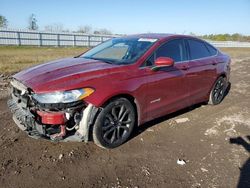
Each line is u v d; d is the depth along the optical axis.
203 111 5.87
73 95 3.42
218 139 4.46
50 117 3.40
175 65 4.78
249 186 3.21
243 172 3.50
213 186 3.20
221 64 6.11
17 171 3.36
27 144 4.04
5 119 4.94
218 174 3.44
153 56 4.45
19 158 3.65
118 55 4.55
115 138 4.00
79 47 31.30
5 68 10.75
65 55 18.09
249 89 8.47
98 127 3.73
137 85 4.05
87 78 3.62
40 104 3.41
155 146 4.15
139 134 4.54
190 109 5.97
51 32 31.38
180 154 3.92
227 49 33.22
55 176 3.29
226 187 3.19
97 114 3.71
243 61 17.86
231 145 4.25
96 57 4.72
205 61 5.57
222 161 3.76
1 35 28.30
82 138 3.63
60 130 3.57
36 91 3.40
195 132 4.72
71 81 3.52
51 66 4.16
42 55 17.66
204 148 4.13
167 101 4.71
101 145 3.88
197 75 5.29
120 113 3.99
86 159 3.69
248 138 4.52
